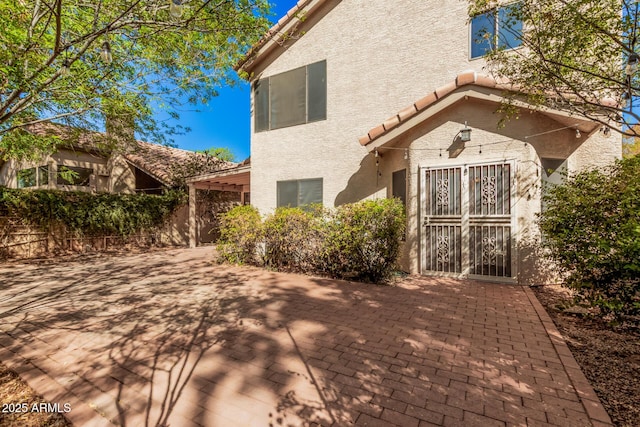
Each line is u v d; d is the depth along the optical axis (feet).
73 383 10.77
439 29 29.53
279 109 38.34
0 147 25.09
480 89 23.25
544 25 15.30
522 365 11.59
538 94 17.13
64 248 44.65
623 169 16.35
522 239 23.24
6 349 13.64
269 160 39.09
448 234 25.96
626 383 10.34
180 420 8.73
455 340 13.87
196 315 17.80
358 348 13.19
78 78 18.02
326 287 23.81
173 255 44.19
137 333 15.26
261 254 32.89
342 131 34.22
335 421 8.61
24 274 30.81
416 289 22.62
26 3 14.74
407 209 28.09
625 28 12.79
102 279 28.12
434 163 26.37
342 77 34.27
